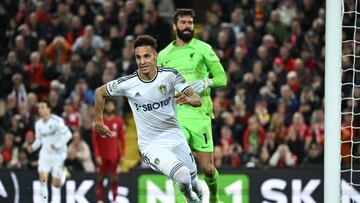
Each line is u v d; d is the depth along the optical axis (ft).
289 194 127.54
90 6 174.19
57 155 132.87
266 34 163.63
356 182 121.60
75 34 171.12
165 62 90.58
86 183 132.87
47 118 133.49
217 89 152.56
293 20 164.45
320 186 127.24
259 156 142.00
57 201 133.08
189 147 84.17
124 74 158.40
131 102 80.94
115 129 142.41
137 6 175.32
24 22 174.40
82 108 152.15
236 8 168.66
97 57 161.68
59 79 160.86
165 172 79.61
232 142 144.25
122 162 144.36
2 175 132.77
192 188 83.76
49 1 174.09
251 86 151.74
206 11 185.47
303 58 157.58
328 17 83.51
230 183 128.16
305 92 149.48
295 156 140.97
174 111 80.94
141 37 78.28
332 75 83.35
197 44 90.38
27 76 163.94
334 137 83.35
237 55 157.48
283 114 146.00
